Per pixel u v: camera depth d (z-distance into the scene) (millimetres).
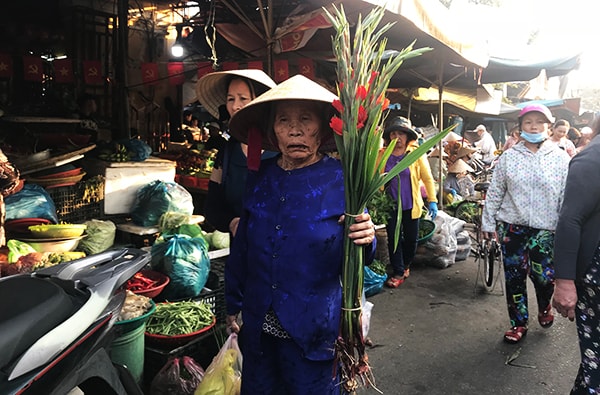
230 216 2395
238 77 2254
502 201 3859
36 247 3666
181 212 4672
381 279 5066
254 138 1854
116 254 2168
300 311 1673
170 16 9625
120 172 4809
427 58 8297
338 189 1706
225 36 6398
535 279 3805
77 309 1617
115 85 8680
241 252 1905
